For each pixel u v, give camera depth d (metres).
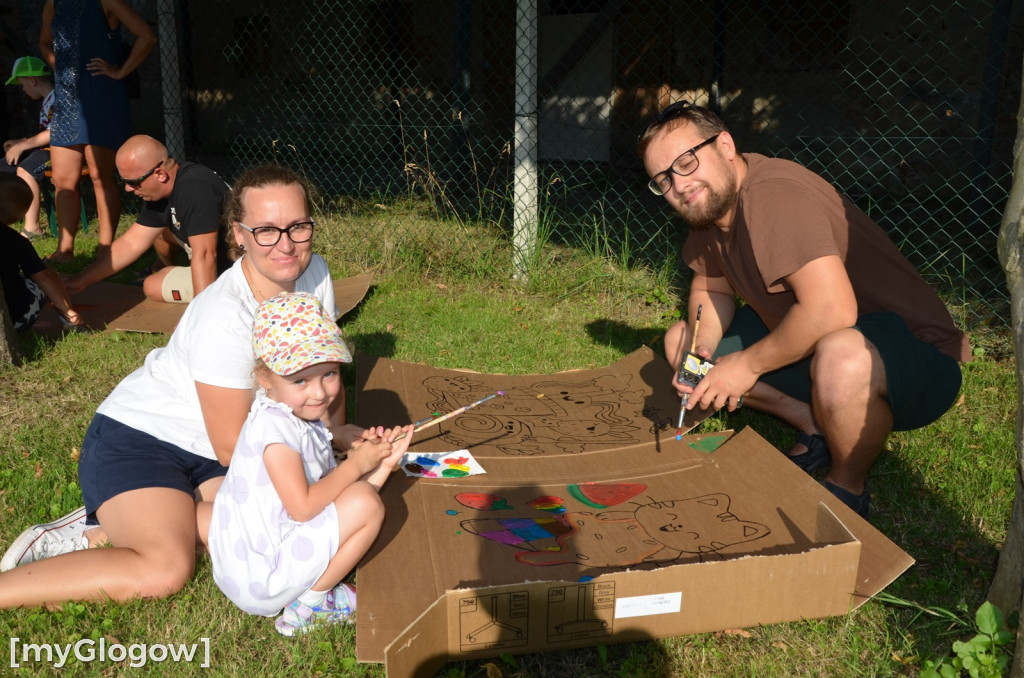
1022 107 2.05
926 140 9.61
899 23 9.55
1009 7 7.29
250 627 2.34
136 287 5.55
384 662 2.00
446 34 12.44
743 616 2.29
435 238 6.35
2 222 4.32
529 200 5.88
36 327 4.72
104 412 2.69
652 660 2.25
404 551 2.48
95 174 5.94
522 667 2.24
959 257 6.73
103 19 5.79
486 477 2.99
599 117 11.94
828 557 2.29
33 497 2.97
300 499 2.22
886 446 3.46
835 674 2.20
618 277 5.73
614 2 8.30
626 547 2.53
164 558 2.39
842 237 3.04
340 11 12.95
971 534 2.88
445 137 12.23
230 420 2.57
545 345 4.78
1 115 11.74
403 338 4.82
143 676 2.15
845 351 2.72
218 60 13.77
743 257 3.12
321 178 11.26
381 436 2.50
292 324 2.26
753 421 3.74
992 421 3.75
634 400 3.76
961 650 2.12
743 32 10.58
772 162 3.01
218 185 4.37
